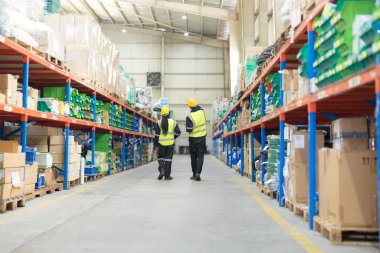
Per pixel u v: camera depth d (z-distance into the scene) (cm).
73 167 773
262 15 1708
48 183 669
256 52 972
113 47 1113
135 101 1495
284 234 366
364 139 346
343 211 325
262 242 336
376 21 248
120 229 388
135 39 3142
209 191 709
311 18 385
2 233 370
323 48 357
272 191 612
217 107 2416
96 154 971
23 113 548
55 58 677
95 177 940
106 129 1088
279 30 974
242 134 1091
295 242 335
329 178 351
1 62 644
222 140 1975
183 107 3150
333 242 323
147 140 1853
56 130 771
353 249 309
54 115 666
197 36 3088
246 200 595
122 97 1237
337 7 302
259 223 420
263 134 732
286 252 303
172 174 1106
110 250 310
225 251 307
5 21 498
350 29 290
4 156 474
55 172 727
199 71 3139
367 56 254
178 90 3147
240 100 1055
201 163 920
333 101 385
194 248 316
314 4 400
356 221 323
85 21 848
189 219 442
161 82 3105
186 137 3180
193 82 3142
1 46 530
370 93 332
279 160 563
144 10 2639
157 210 503
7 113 568
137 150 1605
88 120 904
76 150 793
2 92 507
